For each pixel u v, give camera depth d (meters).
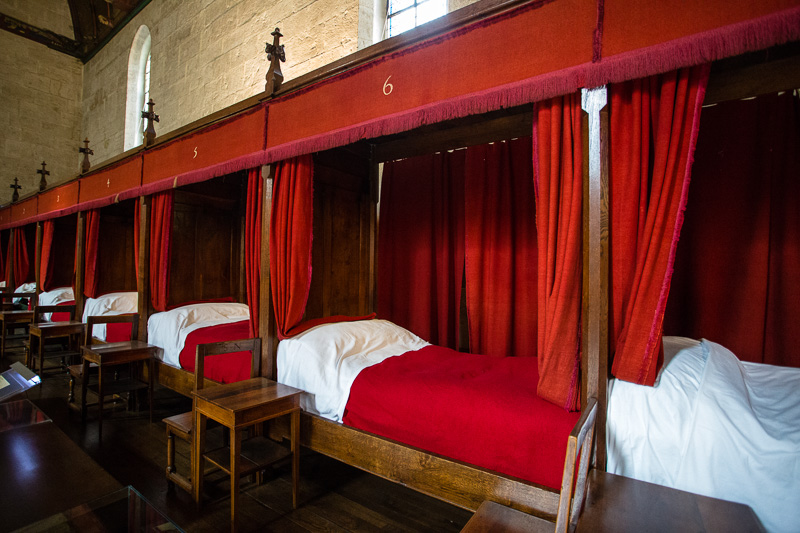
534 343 3.33
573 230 1.80
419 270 3.88
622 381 1.81
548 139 1.93
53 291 6.43
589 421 1.52
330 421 2.43
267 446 2.51
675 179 1.66
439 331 3.81
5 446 1.98
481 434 1.92
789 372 2.25
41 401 4.16
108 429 3.49
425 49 2.09
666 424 1.68
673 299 2.87
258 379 2.77
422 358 2.92
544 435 1.78
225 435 2.80
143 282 4.23
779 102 2.53
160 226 4.20
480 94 1.87
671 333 2.87
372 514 2.35
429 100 2.06
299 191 2.95
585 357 1.78
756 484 1.48
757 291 2.59
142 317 4.21
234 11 6.64
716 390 1.71
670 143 1.67
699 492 1.57
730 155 2.68
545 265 1.94
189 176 3.62
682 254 2.85
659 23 1.48
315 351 2.72
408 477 2.09
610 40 1.58
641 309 1.74
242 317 4.42
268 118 2.96
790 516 1.41
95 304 5.07
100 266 5.57
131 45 9.30
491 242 3.43
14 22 9.77
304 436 2.56
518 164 3.36
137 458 2.98
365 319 3.59
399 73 2.19
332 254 3.60
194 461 2.41
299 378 2.68
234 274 5.20
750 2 1.33
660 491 1.53
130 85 9.31
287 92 2.79
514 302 3.40
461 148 3.67
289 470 2.84
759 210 2.59
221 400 2.28
